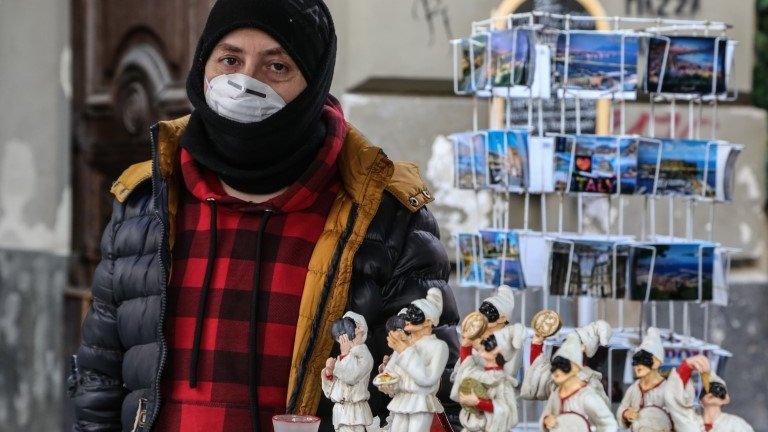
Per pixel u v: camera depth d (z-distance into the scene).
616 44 3.24
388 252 2.55
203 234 2.55
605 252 3.12
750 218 5.62
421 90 5.07
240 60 2.51
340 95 5.01
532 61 3.15
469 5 5.05
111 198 5.96
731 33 5.53
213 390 2.46
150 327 2.54
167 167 2.56
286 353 2.47
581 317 3.68
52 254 6.33
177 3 5.50
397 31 5.00
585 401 2.09
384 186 2.53
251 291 2.49
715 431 2.17
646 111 5.23
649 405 2.21
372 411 2.52
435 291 2.19
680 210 5.36
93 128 6.10
